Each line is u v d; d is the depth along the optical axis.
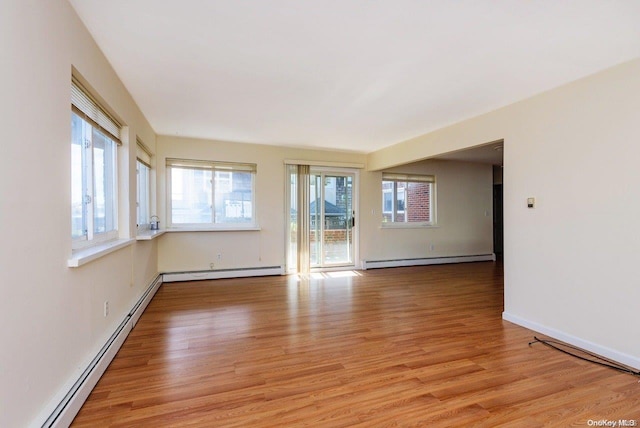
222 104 3.56
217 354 2.68
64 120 1.81
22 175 1.42
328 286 5.12
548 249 3.09
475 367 2.47
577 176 2.85
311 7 1.86
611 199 2.62
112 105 2.68
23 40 1.42
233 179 5.66
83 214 2.38
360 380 2.27
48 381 1.63
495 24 2.02
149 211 5.01
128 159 3.24
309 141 5.45
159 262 5.23
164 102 3.52
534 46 2.29
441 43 2.26
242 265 5.71
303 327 3.32
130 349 2.75
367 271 6.38
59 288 1.75
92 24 2.05
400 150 5.50
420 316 3.68
